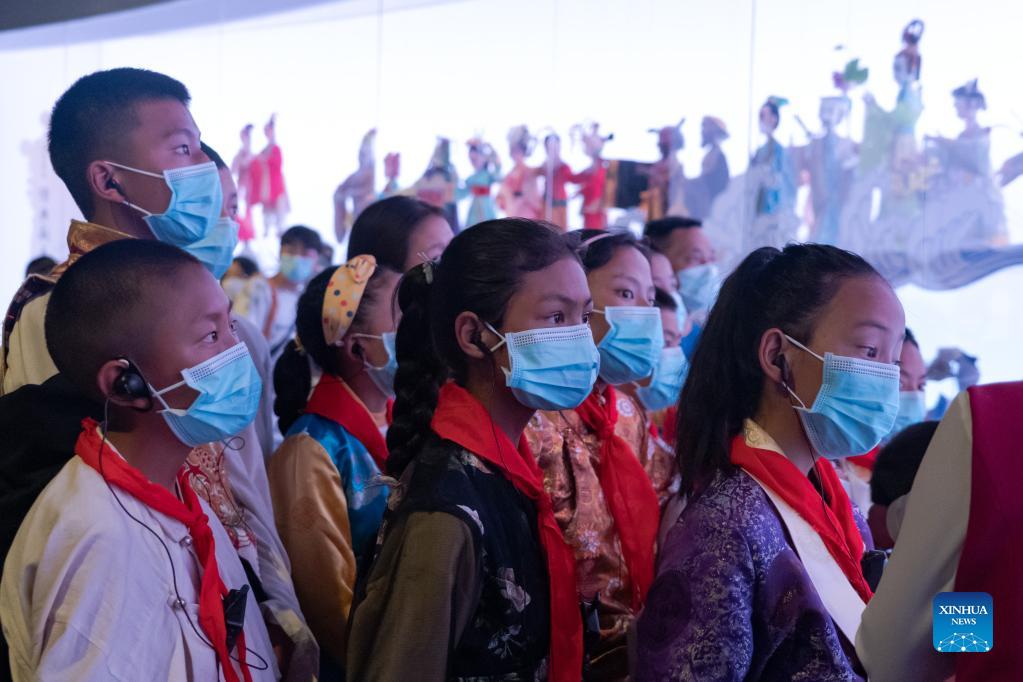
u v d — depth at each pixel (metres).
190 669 1.37
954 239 4.24
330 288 2.26
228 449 1.90
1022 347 4.07
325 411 2.24
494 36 5.59
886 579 1.29
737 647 1.39
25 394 1.53
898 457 2.02
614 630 1.78
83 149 1.87
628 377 2.09
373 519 2.18
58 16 6.84
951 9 4.27
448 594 1.43
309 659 1.74
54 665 1.25
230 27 6.33
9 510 1.48
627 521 1.87
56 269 1.83
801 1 4.68
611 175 5.26
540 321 1.59
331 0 6.04
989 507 1.17
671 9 5.09
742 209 4.90
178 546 1.43
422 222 2.63
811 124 4.65
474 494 1.52
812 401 1.54
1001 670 1.17
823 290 1.54
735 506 1.48
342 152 6.02
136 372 1.40
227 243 2.12
